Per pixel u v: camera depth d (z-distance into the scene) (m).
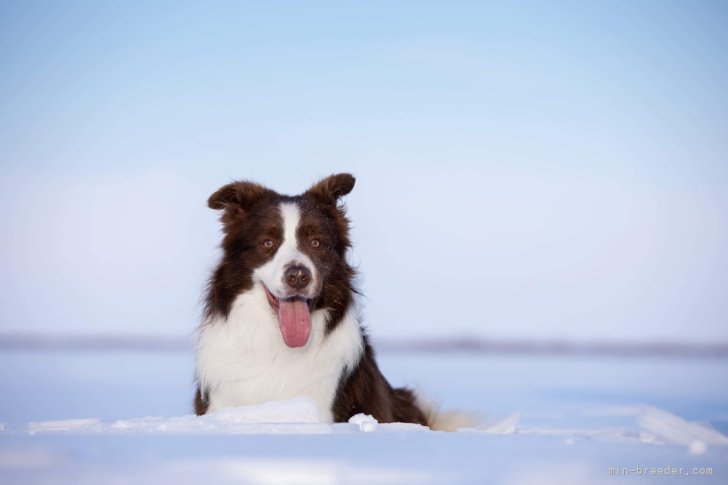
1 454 3.51
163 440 3.94
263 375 6.18
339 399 6.24
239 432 4.36
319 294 6.15
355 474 3.16
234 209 6.68
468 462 3.43
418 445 3.88
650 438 4.30
